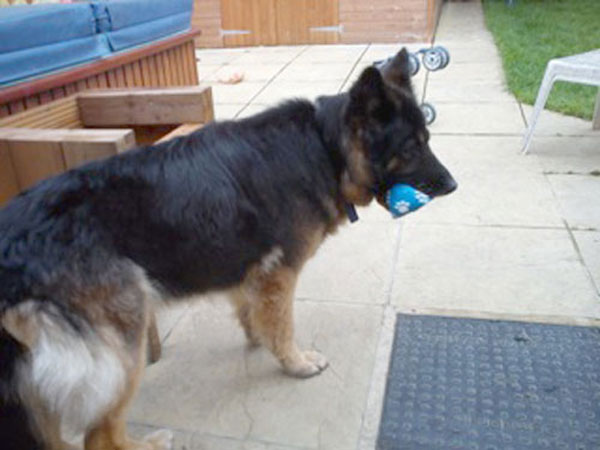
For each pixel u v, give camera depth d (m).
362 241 3.79
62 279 1.78
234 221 2.13
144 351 2.06
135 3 4.30
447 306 3.07
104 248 1.87
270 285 2.39
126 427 2.38
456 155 5.08
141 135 3.74
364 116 2.29
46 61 3.35
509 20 11.66
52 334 1.77
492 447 2.17
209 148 2.18
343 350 2.78
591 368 2.55
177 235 2.02
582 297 3.06
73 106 3.48
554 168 4.70
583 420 2.28
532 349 2.69
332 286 3.32
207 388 2.61
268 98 6.89
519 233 3.76
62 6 3.56
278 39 10.42
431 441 2.22
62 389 1.83
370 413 2.38
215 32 10.55
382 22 9.92
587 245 3.55
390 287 3.28
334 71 8.16
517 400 2.39
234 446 2.27
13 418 1.80
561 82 6.93
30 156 2.47
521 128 5.64
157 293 2.06
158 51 4.64
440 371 2.59
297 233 2.35
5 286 1.71
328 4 9.98
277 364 2.75
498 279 3.28
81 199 1.90
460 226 3.91
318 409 2.44
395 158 2.40
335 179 2.44
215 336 2.98
